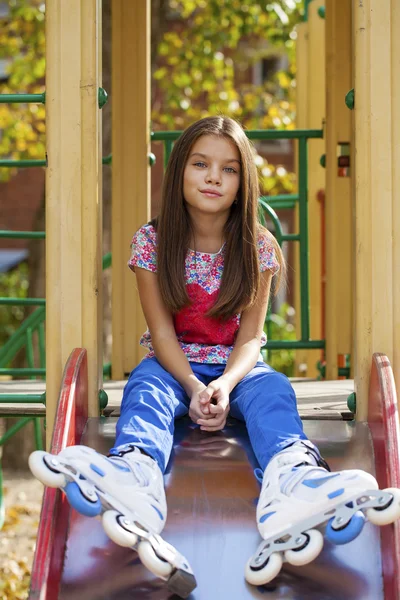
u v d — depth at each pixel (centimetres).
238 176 348
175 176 351
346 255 547
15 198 1694
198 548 274
